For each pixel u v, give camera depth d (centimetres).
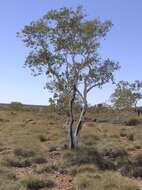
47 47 2725
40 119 5903
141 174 2166
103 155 2617
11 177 1917
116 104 4078
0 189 1611
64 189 1788
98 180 1822
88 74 2702
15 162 2380
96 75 2714
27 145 3028
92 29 2672
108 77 2744
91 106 3088
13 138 3550
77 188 1773
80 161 2325
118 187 1738
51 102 2816
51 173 2153
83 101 2734
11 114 6769
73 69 2716
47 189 1795
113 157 2583
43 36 2708
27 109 8381
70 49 2708
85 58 2714
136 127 5438
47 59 2716
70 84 2717
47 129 4547
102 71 2734
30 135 3856
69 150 2644
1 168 2041
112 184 1753
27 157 2562
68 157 2434
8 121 5581
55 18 2689
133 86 4072
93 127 5075
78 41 2698
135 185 1788
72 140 2727
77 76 2712
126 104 4169
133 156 2661
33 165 2336
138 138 3909
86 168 2139
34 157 2472
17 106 8294
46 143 3381
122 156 2558
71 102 2734
